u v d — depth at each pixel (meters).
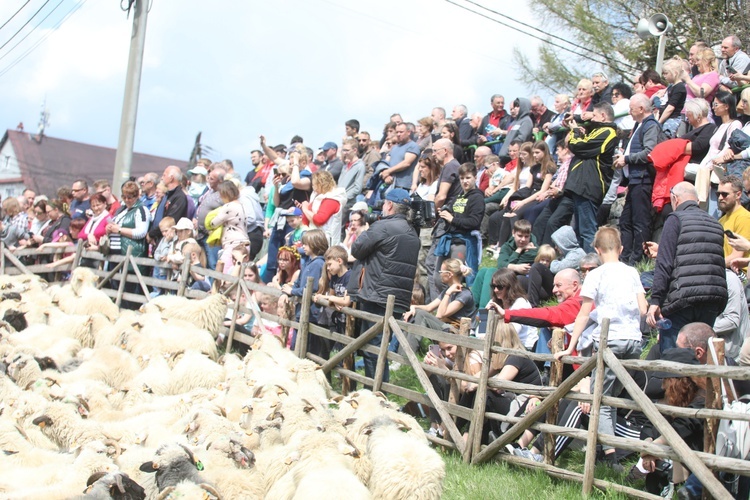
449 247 12.66
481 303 11.99
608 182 12.56
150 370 9.99
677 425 7.07
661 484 7.46
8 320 12.71
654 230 12.44
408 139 15.38
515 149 15.34
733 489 6.80
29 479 6.78
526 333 10.46
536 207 13.56
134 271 15.39
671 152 11.51
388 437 6.52
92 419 8.43
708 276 8.13
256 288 12.41
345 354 10.39
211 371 9.91
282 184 15.64
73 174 74.69
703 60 12.77
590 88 14.58
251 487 6.70
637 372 8.25
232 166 17.95
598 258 9.75
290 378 9.27
